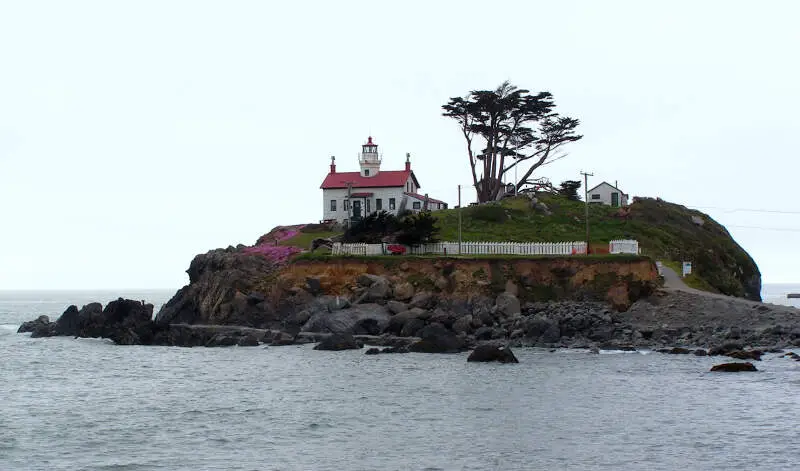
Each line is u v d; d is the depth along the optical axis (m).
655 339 86.88
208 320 104.00
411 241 107.69
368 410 54.62
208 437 47.75
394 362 76.88
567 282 98.50
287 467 41.41
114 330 105.44
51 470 41.22
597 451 43.56
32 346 100.38
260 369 74.44
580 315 91.06
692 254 119.75
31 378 72.06
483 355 75.75
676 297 94.31
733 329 85.12
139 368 77.69
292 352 86.25
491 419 51.38
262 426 50.44
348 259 102.12
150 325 103.44
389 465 41.59
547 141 136.12
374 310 95.94
